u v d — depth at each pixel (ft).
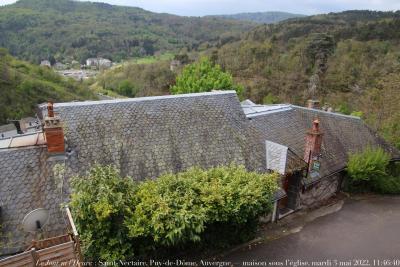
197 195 34.94
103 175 32.81
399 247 42.55
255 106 66.59
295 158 47.98
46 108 42.22
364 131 68.80
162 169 41.88
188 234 32.78
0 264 25.49
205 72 119.03
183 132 45.88
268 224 46.88
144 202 32.27
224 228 39.04
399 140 77.36
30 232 33.01
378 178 59.31
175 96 49.44
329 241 43.29
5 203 34.78
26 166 37.29
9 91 192.34
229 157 45.91
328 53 160.25
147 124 44.86
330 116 67.31
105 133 42.22
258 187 37.19
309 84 148.66
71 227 32.01
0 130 147.74
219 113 49.88
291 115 61.82
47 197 36.01
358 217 50.49
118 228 32.01
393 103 86.69
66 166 38.27
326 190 56.24
